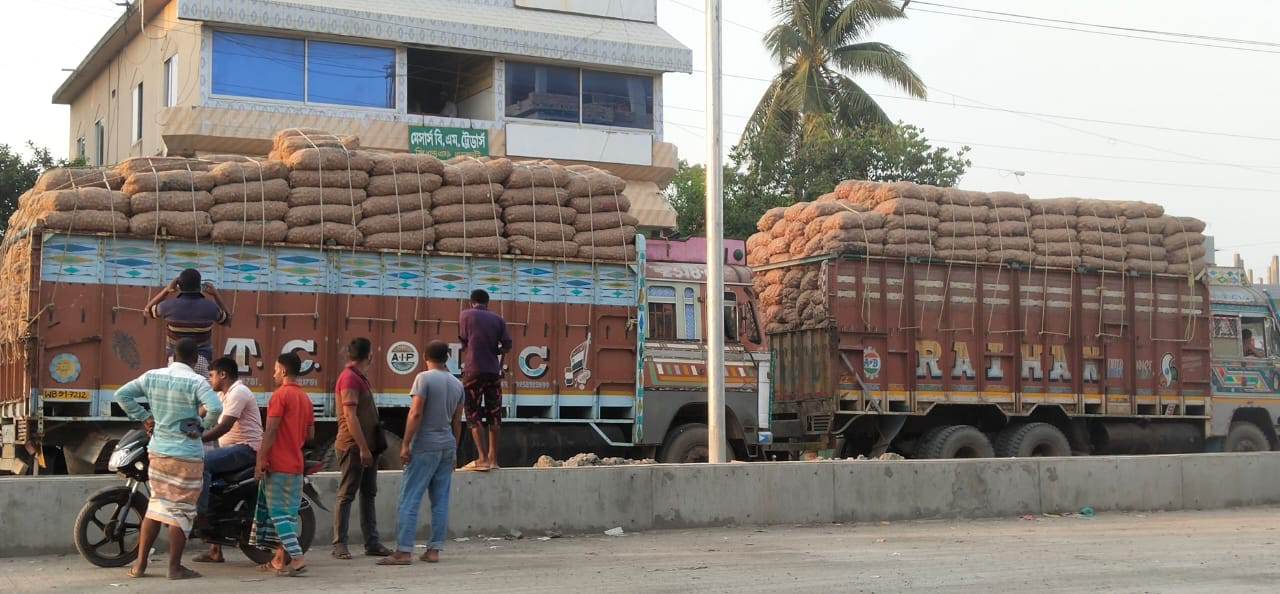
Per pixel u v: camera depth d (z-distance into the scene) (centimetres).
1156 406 2042
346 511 1042
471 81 2994
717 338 1504
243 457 962
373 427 1047
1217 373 2130
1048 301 1953
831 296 1803
